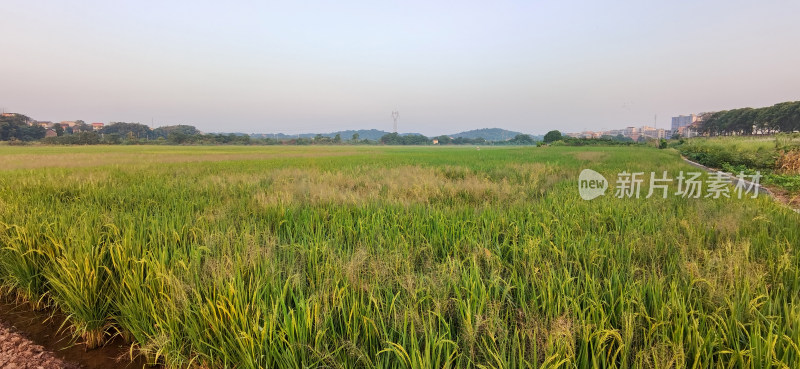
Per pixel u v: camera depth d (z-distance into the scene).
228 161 24.41
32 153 39.75
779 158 18.02
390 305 2.68
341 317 2.68
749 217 5.25
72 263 3.40
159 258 3.52
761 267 3.22
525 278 3.23
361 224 5.08
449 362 2.09
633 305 2.69
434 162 22.00
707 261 3.28
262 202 6.88
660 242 4.16
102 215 5.29
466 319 2.42
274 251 3.94
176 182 10.95
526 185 10.01
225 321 2.58
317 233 4.62
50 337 3.33
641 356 2.03
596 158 25.09
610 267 3.44
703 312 2.50
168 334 2.68
